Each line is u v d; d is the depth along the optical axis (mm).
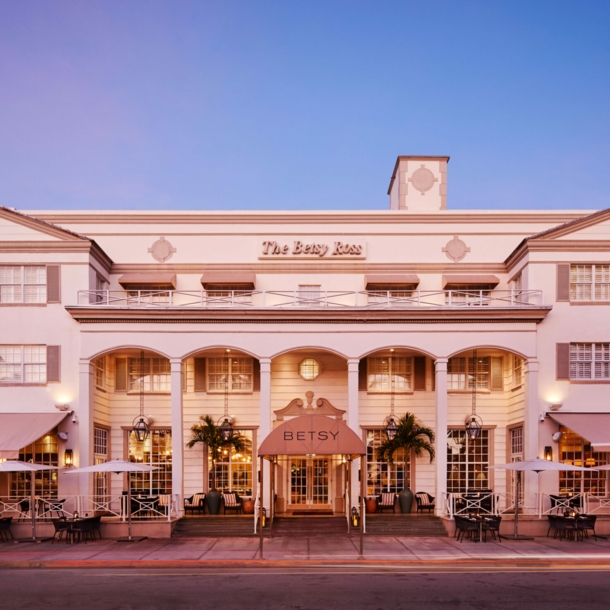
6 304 26344
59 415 25406
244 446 29344
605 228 26984
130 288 30078
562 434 26344
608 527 24094
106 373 28922
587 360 26469
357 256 30266
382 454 28500
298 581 15883
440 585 15305
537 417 25797
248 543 22109
